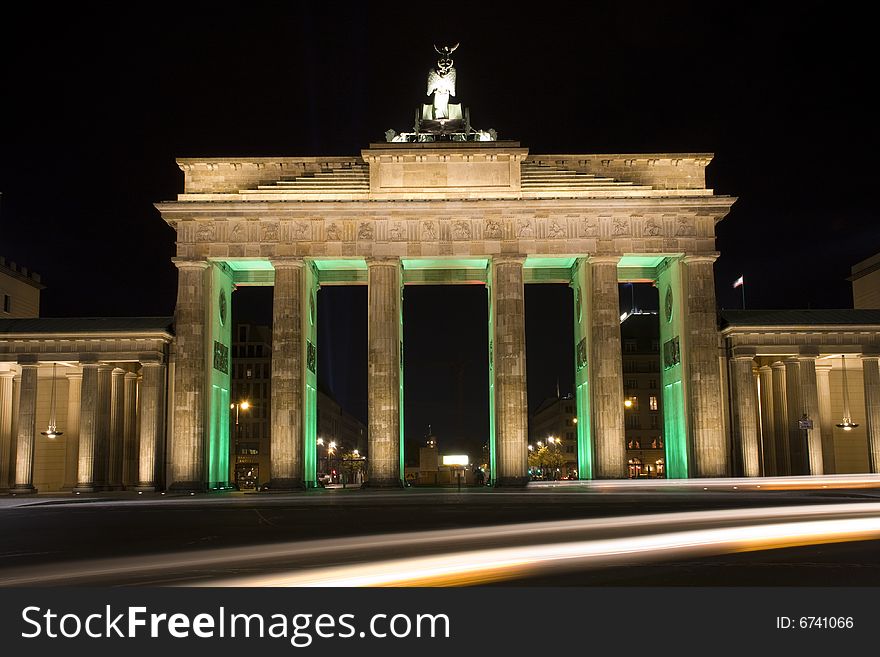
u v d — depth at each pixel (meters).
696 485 67.44
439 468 130.25
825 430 85.94
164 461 78.81
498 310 76.94
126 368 84.44
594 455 76.06
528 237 77.56
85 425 77.88
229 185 79.75
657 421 154.38
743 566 21.30
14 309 100.44
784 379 83.19
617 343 76.50
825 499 50.16
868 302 103.25
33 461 79.50
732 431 77.75
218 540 30.12
